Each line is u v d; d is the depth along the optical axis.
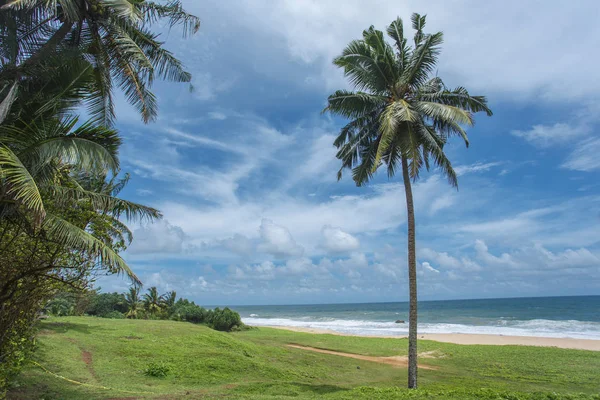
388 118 13.08
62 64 8.25
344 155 16.31
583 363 22.89
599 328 48.38
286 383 15.03
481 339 39.16
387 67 14.41
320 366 20.92
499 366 22.42
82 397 10.86
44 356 15.30
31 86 8.21
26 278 8.62
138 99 10.63
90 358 16.75
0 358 9.28
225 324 45.19
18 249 8.34
